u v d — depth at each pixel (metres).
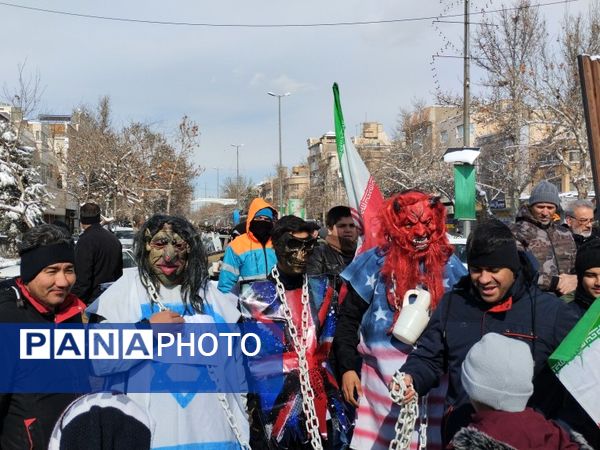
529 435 2.30
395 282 3.54
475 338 2.97
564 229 5.38
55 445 2.62
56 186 47.94
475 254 2.90
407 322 3.30
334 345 3.85
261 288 3.88
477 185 25.19
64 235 3.11
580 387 2.67
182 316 3.15
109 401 2.71
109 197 38.28
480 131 37.41
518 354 2.41
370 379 3.62
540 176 28.28
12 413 2.92
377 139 74.94
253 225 5.96
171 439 2.99
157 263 3.16
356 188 4.22
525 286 3.01
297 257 3.83
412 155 35.69
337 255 5.31
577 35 20.31
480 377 2.42
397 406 3.48
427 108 42.34
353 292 3.79
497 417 2.37
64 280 3.05
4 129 30.97
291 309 3.86
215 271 11.07
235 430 3.20
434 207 3.57
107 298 3.20
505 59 21.80
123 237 25.22
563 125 20.59
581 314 3.16
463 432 2.33
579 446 2.41
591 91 4.41
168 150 38.22
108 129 37.00
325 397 3.81
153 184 38.62
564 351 2.72
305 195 77.44
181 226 3.21
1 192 31.03
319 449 3.53
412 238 3.49
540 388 2.88
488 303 3.00
